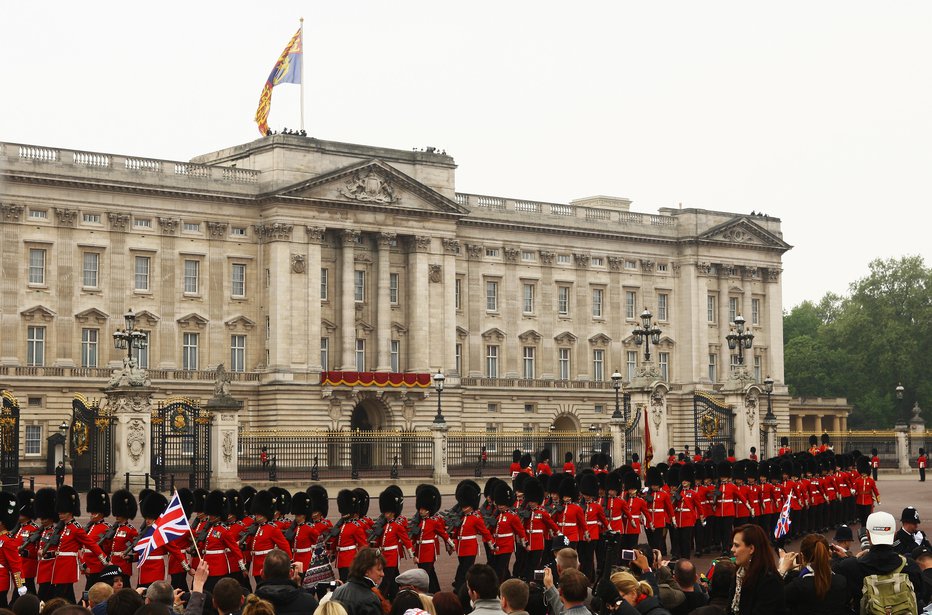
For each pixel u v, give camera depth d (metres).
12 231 125.00
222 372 94.56
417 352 146.62
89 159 129.38
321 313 140.88
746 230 176.00
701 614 25.09
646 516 52.75
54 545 40.72
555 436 120.75
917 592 30.52
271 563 29.25
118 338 92.75
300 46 139.38
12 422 88.12
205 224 136.12
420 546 44.41
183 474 97.69
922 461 124.69
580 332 164.38
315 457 108.69
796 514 64.12
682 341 172.00
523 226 159.38
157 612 23.53
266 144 139.88
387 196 144.50
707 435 102.44
